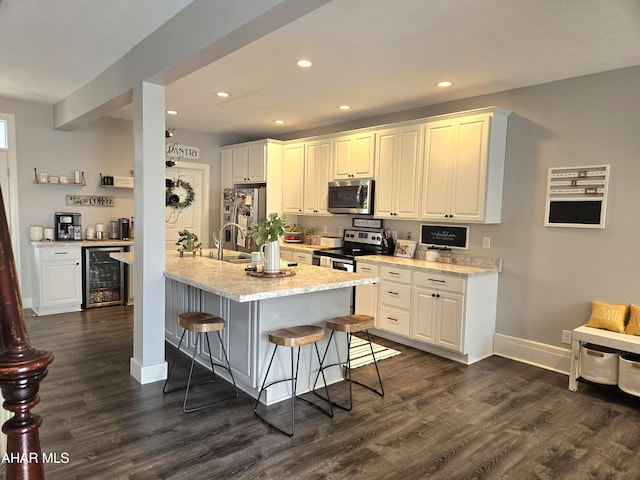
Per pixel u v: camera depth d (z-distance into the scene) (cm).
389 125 462
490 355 405
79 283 520
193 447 234
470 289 372
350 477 212
